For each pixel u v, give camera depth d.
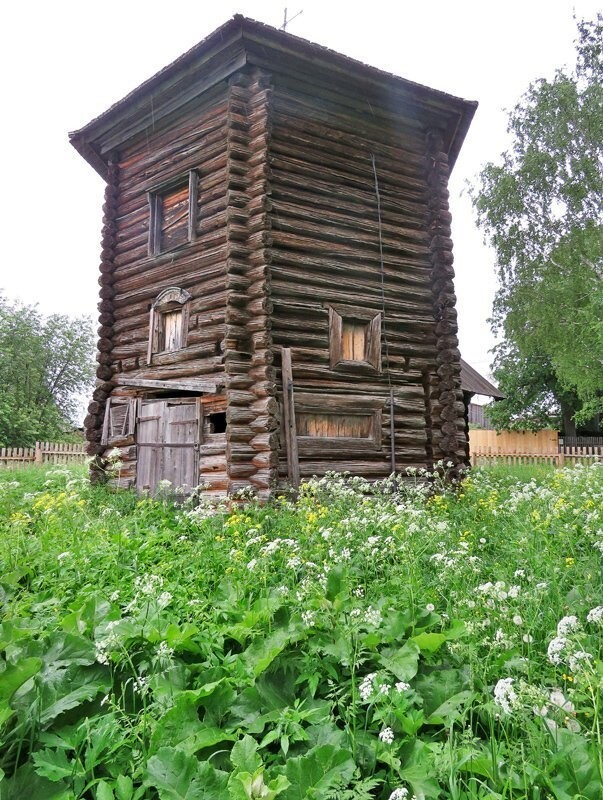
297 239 9.35
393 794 1.76
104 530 6.16
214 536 5.93
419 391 10.29
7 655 2.69
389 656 2.87
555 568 3.80
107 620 3.31
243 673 2.79
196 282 9.91
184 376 9.88
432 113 10.98
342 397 9.45
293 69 9.62
